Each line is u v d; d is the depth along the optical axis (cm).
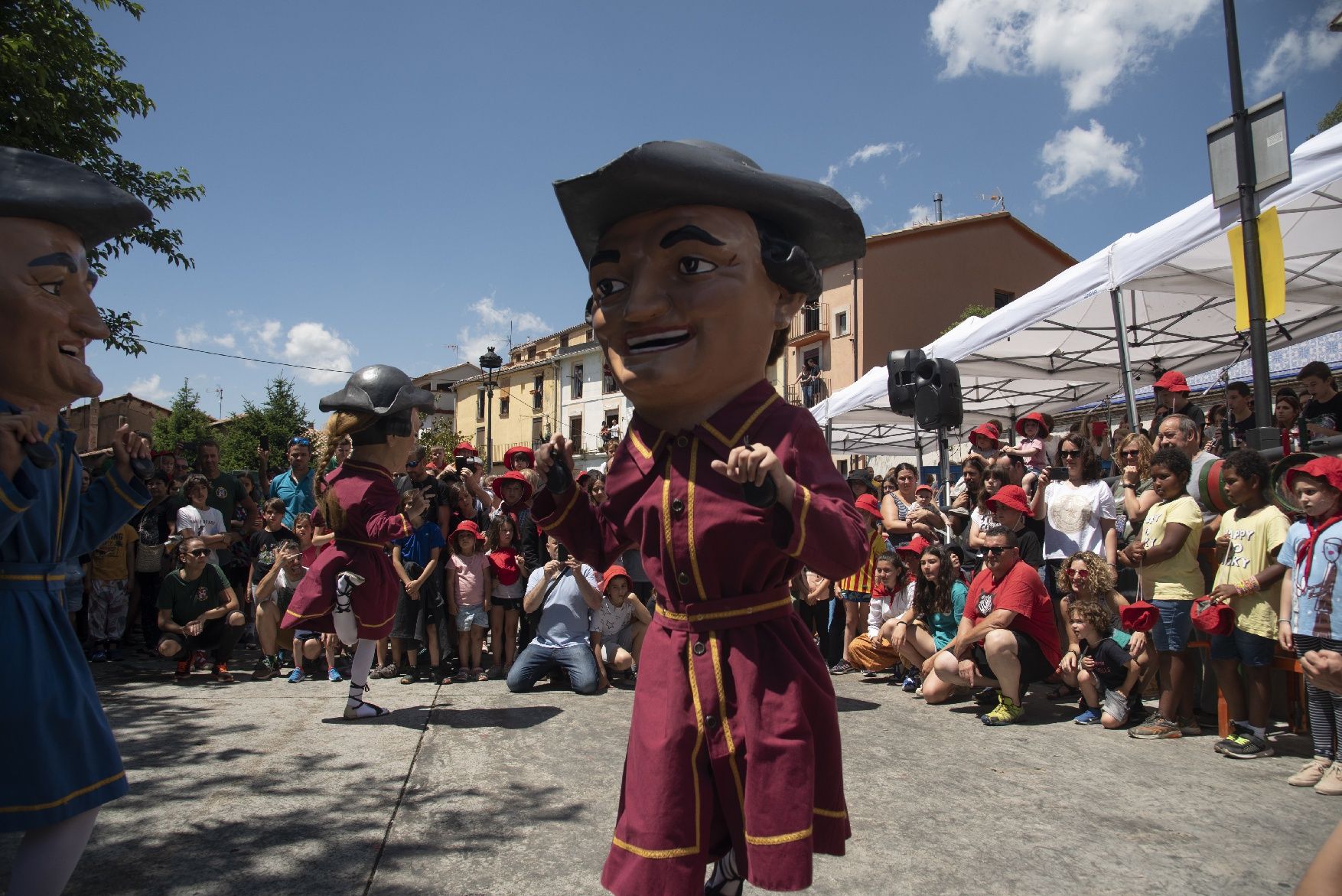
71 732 206
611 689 603
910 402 784
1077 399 1353
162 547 743
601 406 3622
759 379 202
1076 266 746
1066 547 577
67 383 217
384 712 499
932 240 2472
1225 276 747
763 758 175
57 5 827
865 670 677
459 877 281
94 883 271
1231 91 564
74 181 218
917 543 634
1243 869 293
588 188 195
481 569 659
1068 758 425
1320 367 627
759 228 201
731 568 186
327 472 507
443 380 4725
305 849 300
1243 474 437
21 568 207
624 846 180
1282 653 436
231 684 609
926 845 312
